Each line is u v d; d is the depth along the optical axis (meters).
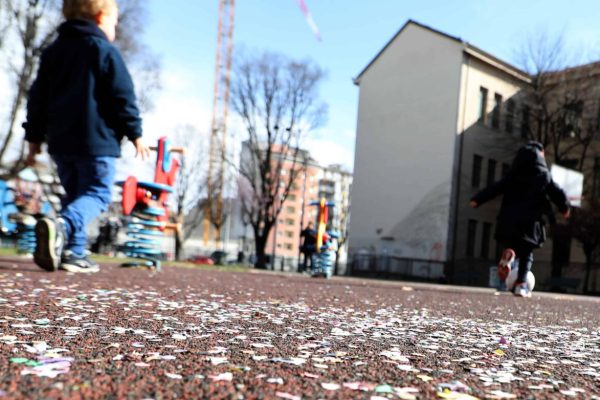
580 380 1.74
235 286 5.41
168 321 2.49
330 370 1.63
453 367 1.82
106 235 29.45
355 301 4.52
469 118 29.50
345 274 32.78
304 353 1.89
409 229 30.31
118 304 3.00
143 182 7.41
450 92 29.44
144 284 4.60
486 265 29.75
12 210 9.61
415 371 1.69
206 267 13.04
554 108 29.86
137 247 7.93
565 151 29.30
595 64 28.34
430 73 30.62
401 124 31.88
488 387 1.54
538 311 5.05
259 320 2.75
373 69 33.97
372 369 1.68
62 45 4.71
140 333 2.09
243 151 39.69
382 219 31.97
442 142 29.42
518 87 31.78
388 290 7.30
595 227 24.70
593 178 29.25
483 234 30.38
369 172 33.25
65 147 4.72
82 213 4.88
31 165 5.20
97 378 1.36
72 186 5.07
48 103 4.79
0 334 1.88
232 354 1.78
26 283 3.77
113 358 1.60
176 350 1.79
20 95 18.69
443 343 2.37
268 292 4.84
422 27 31.31
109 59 4.66
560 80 29.16
